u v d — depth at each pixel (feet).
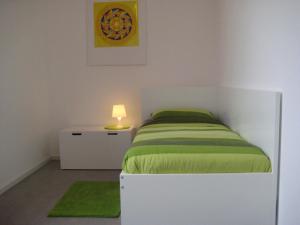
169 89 11.46
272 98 5.47
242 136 7.52
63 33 11.66
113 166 10.82
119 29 11.51
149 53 11.56
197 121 10.03
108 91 11.83
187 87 11.41
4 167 8.96
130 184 5.70
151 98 11.53
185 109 10.90
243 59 7.80
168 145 6.30
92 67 11.77
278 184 5.52
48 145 12.23
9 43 9.40
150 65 11.61
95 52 11.66
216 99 11.31
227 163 5.60
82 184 9.15
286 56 5.15
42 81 11.78
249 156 5.67
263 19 6.29
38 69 11.43
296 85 4.77
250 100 6.80
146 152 5.90
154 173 5.69
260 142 6.12
